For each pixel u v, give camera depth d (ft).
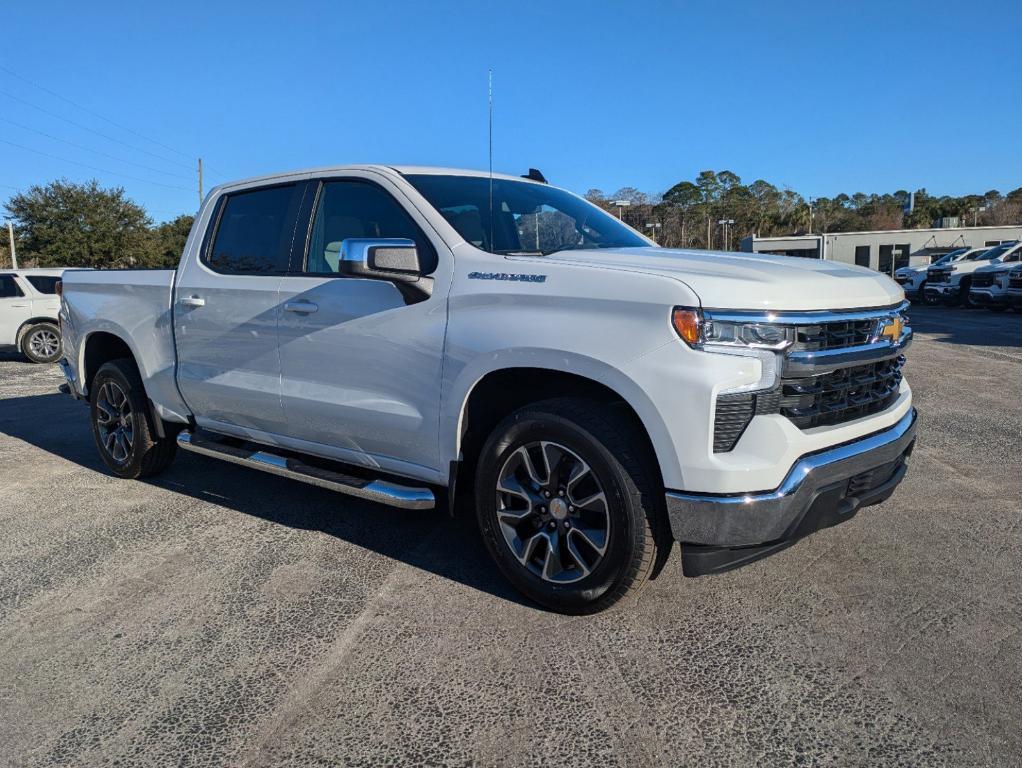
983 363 33.42
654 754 7.50
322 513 14.71
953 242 169.78
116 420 17.08
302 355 12.61
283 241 13.32
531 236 12.19
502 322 10.11
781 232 327.67
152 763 7.52
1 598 11.27
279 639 9.86
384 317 11.40
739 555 9.18
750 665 9.02
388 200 12.01
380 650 9.53
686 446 8.80
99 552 12.95
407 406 11.30
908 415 11.22
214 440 15.38
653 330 8.96
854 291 9.95
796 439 8.93
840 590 10.93
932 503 14.64
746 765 7.30
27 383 35.04
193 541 13.37
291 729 8.01
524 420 10.10
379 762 7.48
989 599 10.62
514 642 9.64
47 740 7.91
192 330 14.58
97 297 17.13
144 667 9.27
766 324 8.79
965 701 8.25
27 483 17.25
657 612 10.34
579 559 9.93
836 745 7.57
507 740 7.76
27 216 150.20
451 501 11.03
